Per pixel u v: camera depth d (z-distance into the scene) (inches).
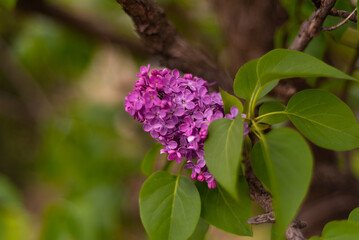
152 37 32.5
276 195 24.8
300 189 25.0
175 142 27.3
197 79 27.9
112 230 60.7
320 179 41.8
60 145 62.6
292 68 26.3
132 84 71.7
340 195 42.2
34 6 45.9
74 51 57.3
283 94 33.2
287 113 27.7
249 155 28.0
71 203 53.0
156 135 27.5
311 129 27.6
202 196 28.5
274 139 25.9
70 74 67.7
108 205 61.5
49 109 76.1
